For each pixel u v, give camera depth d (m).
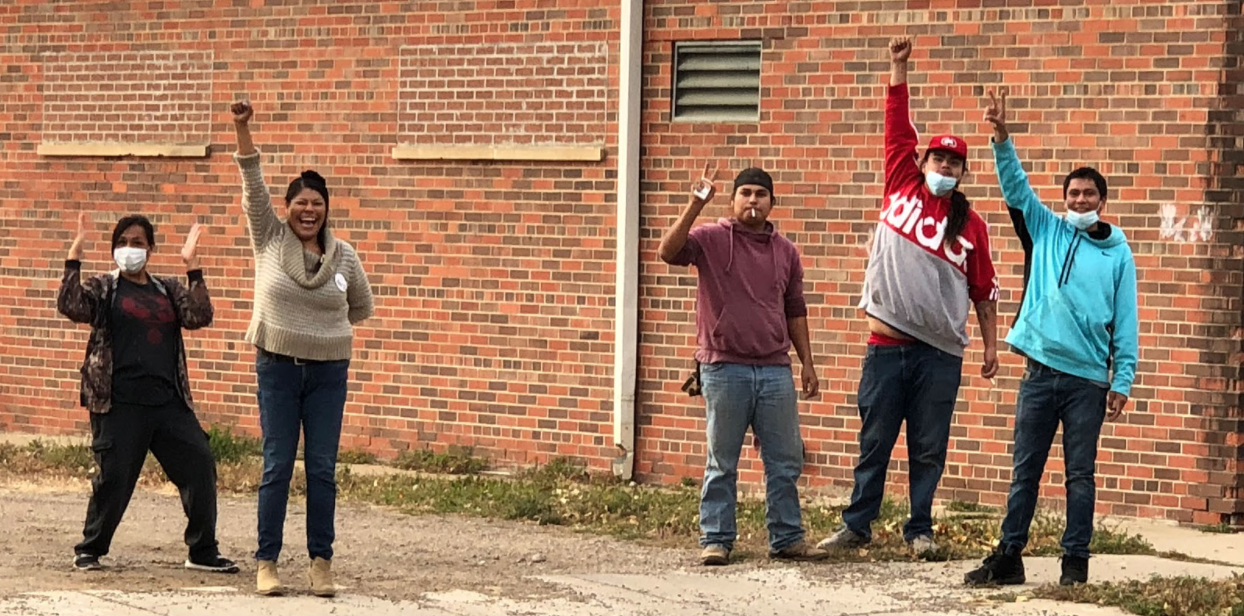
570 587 8.98
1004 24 12.34
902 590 9.05
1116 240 8.88
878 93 12.72
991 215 12.41
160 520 11.32
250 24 15.05
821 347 12.96
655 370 13.55
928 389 10.10
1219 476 11.81
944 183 9.85
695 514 11.54
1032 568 9.77
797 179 13.01
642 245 13.55
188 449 9.12
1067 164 12.20
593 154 13.68
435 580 9.16
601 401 13.78
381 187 14.56
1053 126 12.22
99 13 15.70
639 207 13.53
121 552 9.87
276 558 8.52
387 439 14.63
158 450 9.14
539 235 13.96
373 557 10.02
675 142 13.41
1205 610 8.44
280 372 8.45
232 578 9.05
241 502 12.41
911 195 10.08
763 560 10.05
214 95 15.23
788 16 13.00
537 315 14.00
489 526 11.46
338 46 14.68
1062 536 9.78
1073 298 8.79
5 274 16.27
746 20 13.14
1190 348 11.87
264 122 15.01
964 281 10.09
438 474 13.98
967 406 12.55
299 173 14.88
